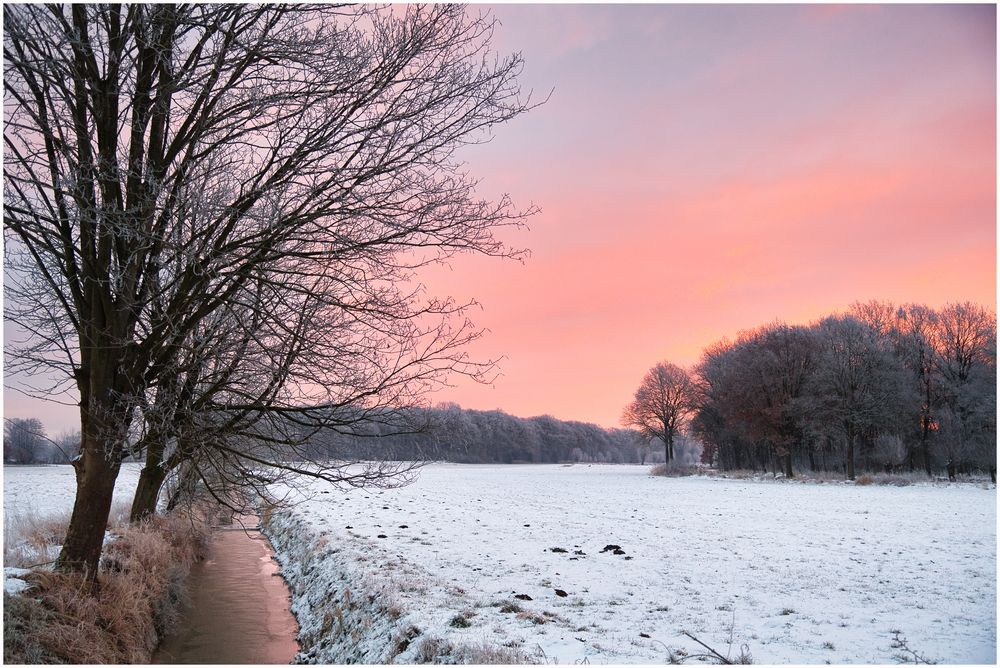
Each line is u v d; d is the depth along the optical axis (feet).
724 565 49.47
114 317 27.73
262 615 41.81
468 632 28.40
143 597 34.12
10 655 20.90
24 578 26.71
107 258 27.27
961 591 40.50
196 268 25.89
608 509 98.53
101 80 26.48
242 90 28.17
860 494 128.47
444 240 28.66
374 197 28.43
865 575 45.62
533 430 536.01
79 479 30.76
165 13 25.57
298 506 87.30
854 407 173.88
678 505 106.01
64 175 24.20
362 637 31.42
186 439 30.04
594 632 30.19
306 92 27.02
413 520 78.54
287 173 28.30
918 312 209.97
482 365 30.04
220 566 57.47
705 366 256.73
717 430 252.83
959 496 120.67
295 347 28.96
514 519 82.74
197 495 40.50
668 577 44.78
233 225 27.68
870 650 28.04
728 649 27.78
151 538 43.06
